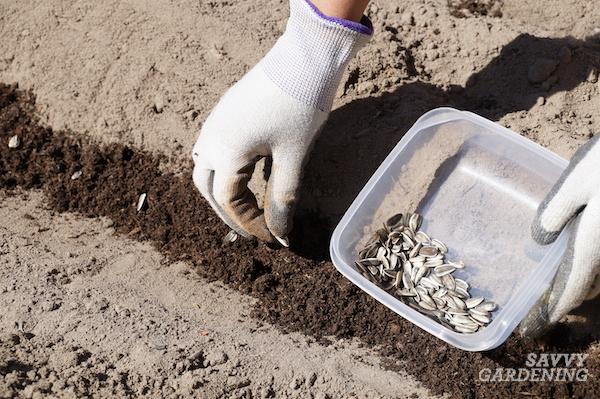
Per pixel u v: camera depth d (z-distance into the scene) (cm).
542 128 124
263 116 114
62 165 128
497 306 117
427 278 119
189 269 121
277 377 112
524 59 129
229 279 121
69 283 118
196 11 131
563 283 109
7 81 133
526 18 137
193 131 127
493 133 120
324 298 119
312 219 123
